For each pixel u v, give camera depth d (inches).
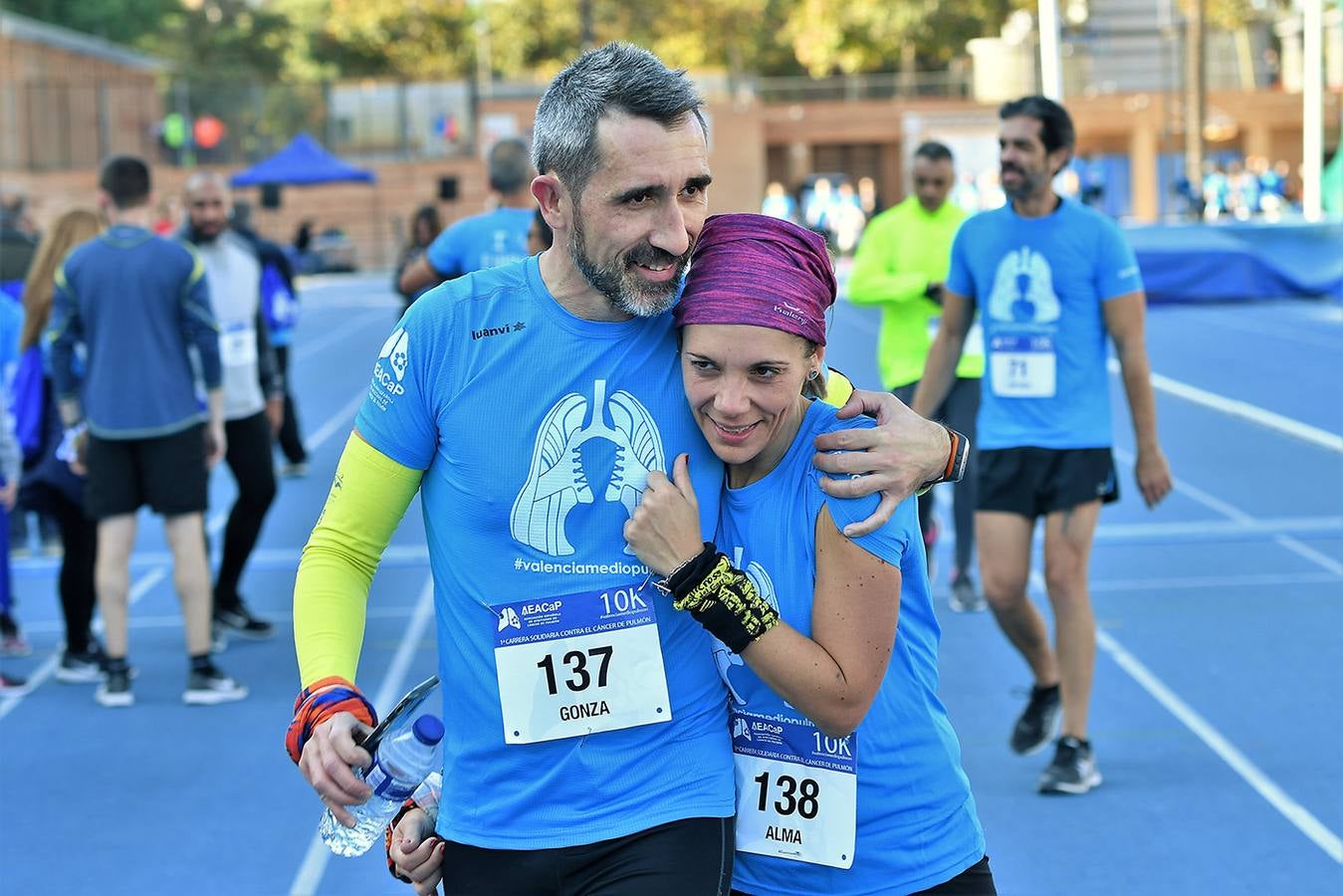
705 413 99.8
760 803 107.9
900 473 100.0
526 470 101.8
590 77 96.5
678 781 103.2
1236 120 2170.3
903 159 2142.0
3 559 303.6
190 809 221.5
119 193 264.4
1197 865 193.0
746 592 99.2
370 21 2512.3
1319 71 1087.0
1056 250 212.5
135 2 2544.3
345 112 1904.5
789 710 106.6
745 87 2164.1
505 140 290.4
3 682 283.3
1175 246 928.9
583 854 102.3
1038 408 213.6
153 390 263.0
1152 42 2146.9
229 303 303.9
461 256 282.0
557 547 102.3
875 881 107.0
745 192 2121.1
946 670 276.8
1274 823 205.2
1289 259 940.0
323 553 107.0
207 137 1847.9
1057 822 207.3
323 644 104.7
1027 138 211.6
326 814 110.4
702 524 102.5
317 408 647.8
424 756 103.2
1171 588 327.0
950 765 110.6
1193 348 724.7
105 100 1830.7
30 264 371.6
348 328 978.7
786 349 97.0
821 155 2197.3
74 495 282.0
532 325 102.3
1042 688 226.2
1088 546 215.6
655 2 2356.1
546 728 102.6
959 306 227.9
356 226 1919.3
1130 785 219.8
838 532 101.0
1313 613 305.6
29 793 228.7
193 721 261.9
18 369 285.3
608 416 101.9
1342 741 235.3
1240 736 238.7
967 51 2308.1
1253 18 2358.5
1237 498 415.2
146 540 410.0
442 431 103.2
